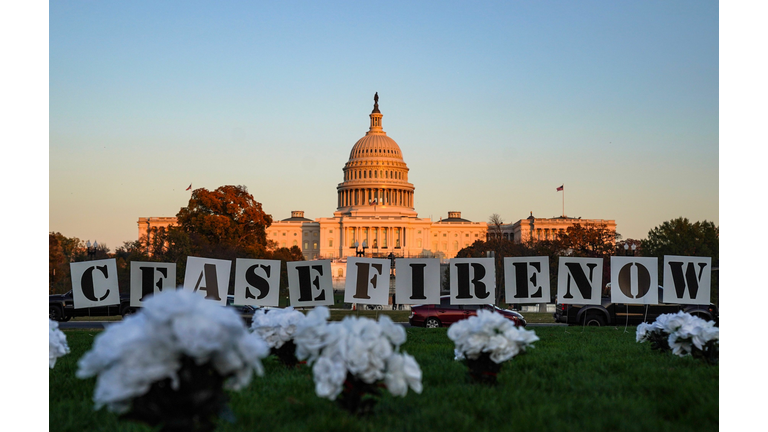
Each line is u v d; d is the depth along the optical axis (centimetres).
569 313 3581
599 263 2816
